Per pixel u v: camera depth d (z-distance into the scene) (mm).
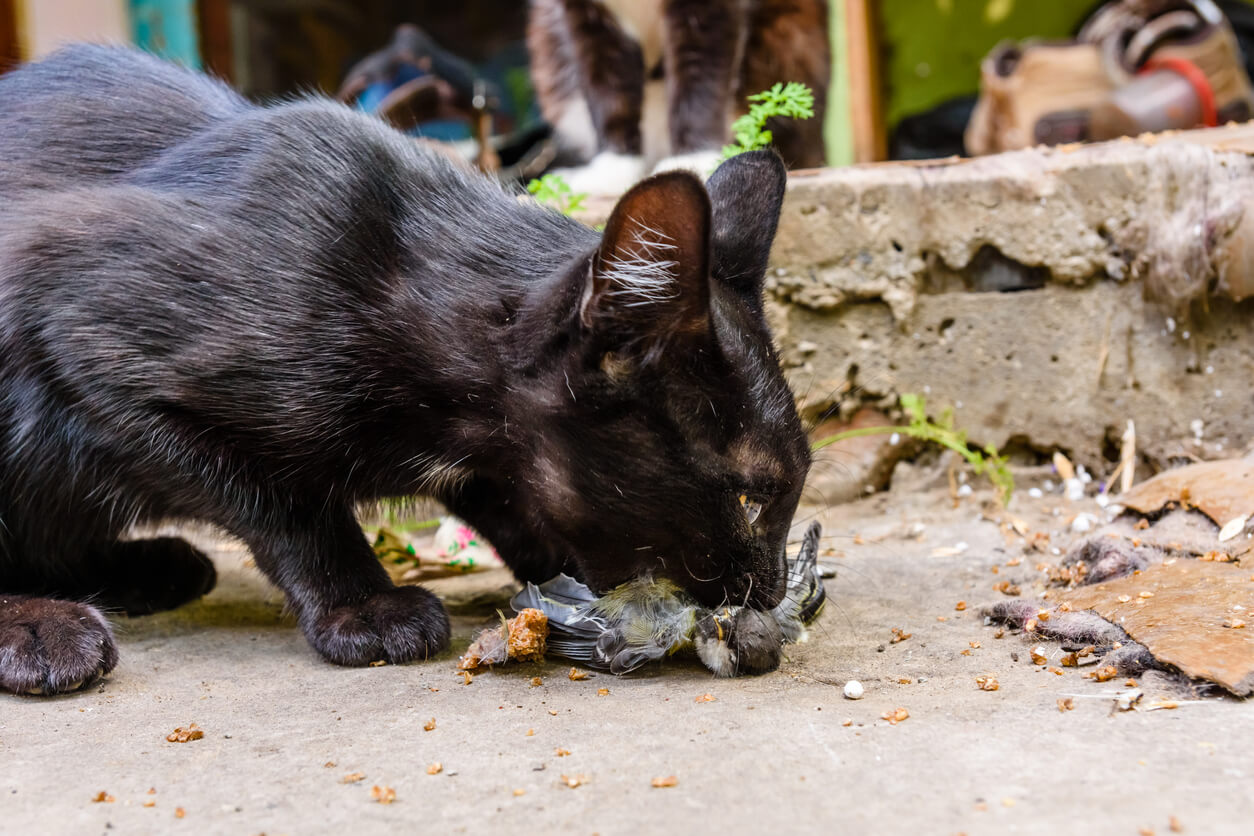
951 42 1618
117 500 542
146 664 521
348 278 508
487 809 403
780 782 408
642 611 495
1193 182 656
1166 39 971
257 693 488
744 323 488
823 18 910
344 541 534
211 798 414
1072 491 675
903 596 564
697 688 478
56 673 488
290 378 505
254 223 507
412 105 943
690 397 473
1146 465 683
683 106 818
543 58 974
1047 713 441
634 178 809
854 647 508
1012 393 693
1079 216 672
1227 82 963
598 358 468
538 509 508
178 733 451
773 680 482
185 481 518
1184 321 670
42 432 524
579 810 400
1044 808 389
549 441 490
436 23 1622
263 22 1428
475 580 635
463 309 504
